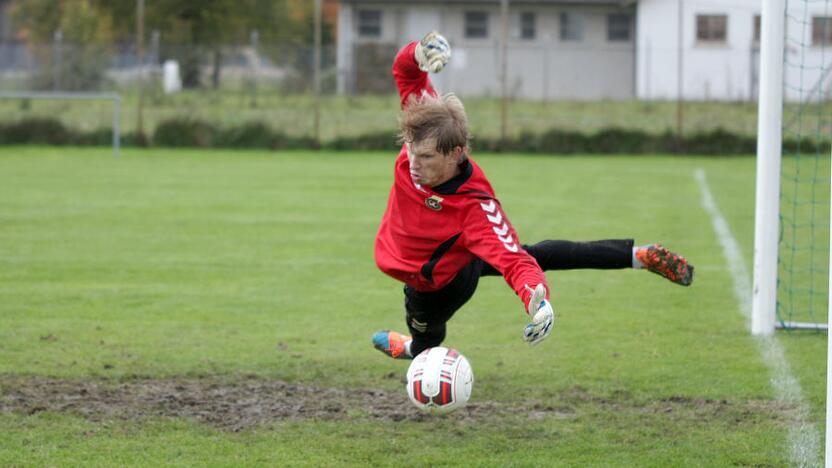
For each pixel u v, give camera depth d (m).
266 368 20.86
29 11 129.50
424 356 14.64
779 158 23.67
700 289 29.80
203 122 81.69
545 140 79.50
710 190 55.28
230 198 50.94
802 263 35.25
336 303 27.62
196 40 123.19
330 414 17.80
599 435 16.64
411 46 14.95
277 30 130.62
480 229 13.58
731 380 19.94
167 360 21.38
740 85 101.06
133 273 31.66
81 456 15.45
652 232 40.25
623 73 117.94
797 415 17.66
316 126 81.00
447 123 13.29
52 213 45.00
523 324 25.34
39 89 92.69
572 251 14.25
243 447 15.96
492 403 18.48
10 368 20.45
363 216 44.97
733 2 116.56
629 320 25.67
